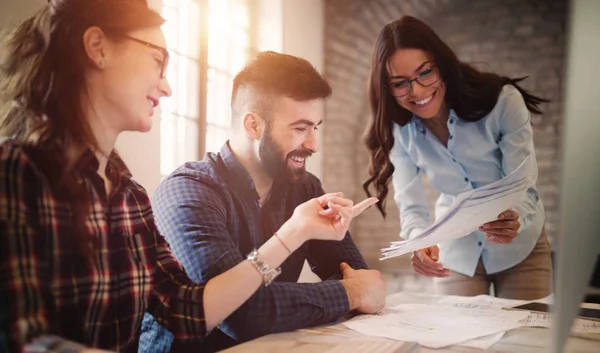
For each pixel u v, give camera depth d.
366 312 1.12
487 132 1.68
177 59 2.86
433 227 1.00
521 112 1.64
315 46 4.42
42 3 1.31
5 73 0.81
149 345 1.08
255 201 1.26
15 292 0.65
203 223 1.09
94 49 0.81
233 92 1.28
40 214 0.73
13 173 0.71
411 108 1.63
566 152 0.46
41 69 0.78
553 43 4.37
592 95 0.56
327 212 1.00
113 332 0.86
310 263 1.45
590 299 1.35
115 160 0.93
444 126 1.74
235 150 1.28
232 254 1.06
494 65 4.52
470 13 4.56
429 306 1.20
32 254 0.69
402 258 4.63
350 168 4.67
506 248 1.75
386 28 1.61
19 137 0.78
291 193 1.40
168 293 0.97
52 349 0.62
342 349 0.78
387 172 1.77
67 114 0.77
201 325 0.93
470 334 0.92
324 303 1.03
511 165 1.65
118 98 0.84
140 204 0.97
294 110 1.20
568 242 0.48
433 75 1.57
